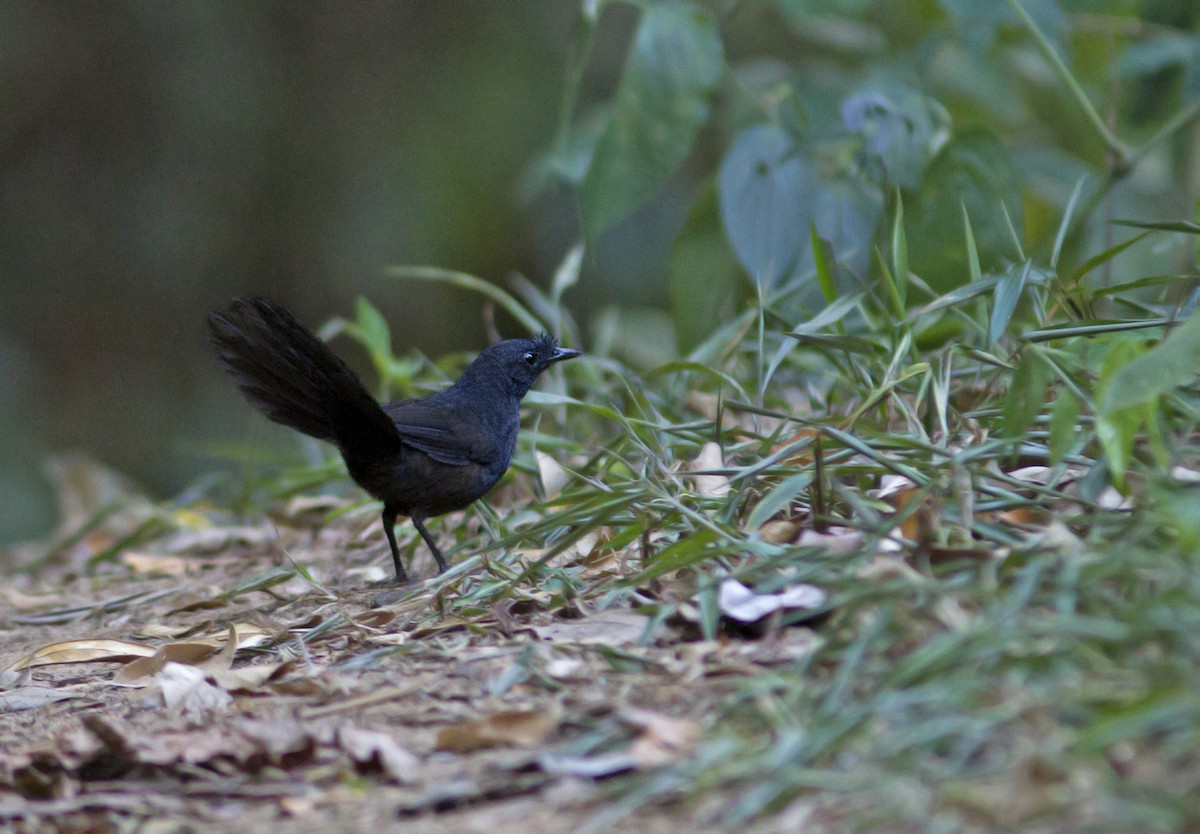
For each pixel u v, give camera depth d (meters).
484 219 26.27
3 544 22.92
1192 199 14.82
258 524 13.05
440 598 7.62
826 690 5.16
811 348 11.08
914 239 11.73
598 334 14.66
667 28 12.41
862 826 4.29
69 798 5.63
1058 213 15.53
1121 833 4.05
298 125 26.27
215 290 25.73
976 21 13.05
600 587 7.34
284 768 5.76
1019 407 6.93
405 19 26.80
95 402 25.06
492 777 5.18
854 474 7.87
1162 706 4.34
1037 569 5.53
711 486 8.45
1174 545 5.62
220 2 25.98
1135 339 6.82
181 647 7.52
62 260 25.59
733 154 12.48
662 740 5.11
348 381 8.55
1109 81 14.94
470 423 9.70
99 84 25.89
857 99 11.91
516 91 26.69
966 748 4.52
